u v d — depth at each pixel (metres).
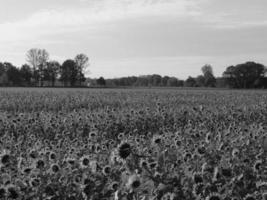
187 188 5.71
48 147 9.73
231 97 41.38
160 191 5.30
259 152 8.73
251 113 20.80
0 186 5.98
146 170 5.54
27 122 15.91
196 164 6.89
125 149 5.48
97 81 130.25
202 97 40.66
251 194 5.84
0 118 16.59
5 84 124.25
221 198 5.38
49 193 5.97
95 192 5.93
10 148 10.05
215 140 9.92
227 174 6.30
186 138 10.32
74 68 128.12
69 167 6.71
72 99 33.56
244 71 114.44
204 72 127.88
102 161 7.35
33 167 6.76
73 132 14.75
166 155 7.84
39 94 43.72
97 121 16.56
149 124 17.34
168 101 34.09
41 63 127.19
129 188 4.98
